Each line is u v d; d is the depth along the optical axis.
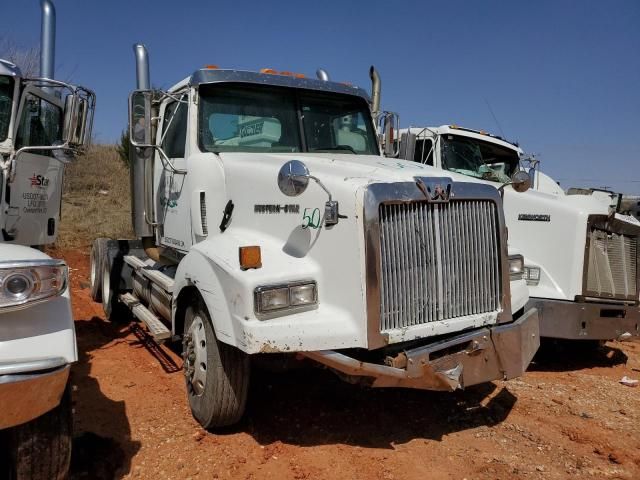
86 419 4.21
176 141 5.37
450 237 3.77
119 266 7.22
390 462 3.76
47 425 2.90
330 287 3.57
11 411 2.60
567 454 4.03
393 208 3.53
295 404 4.62
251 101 5.09
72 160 5.44
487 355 3.90
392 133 5.79
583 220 6.02
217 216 4.51
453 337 3.80
